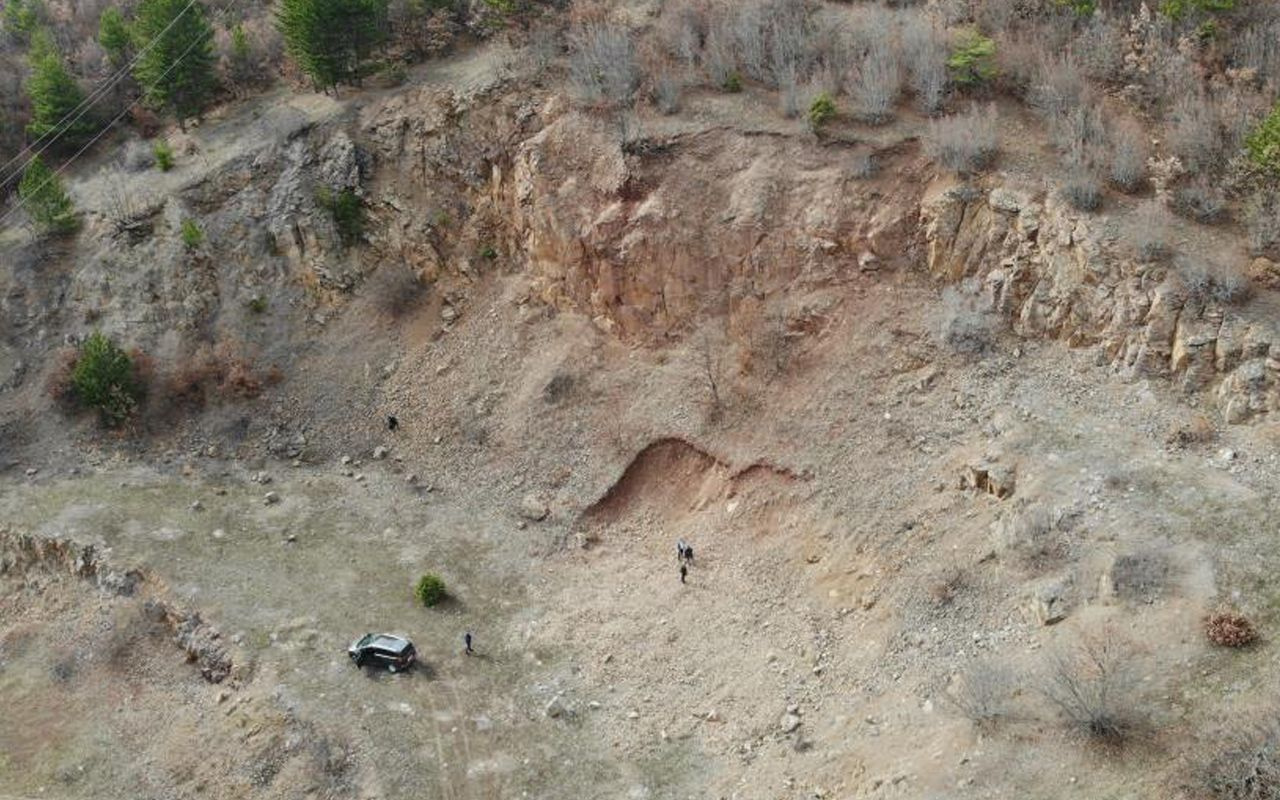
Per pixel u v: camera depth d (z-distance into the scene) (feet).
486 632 101.86
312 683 94.84
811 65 127.34
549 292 129.70
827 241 114.73
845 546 98.17
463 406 126.62
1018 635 81.61
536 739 89.66
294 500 120.67
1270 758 62.34
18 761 95.40
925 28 123.85
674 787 84.02
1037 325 104.37
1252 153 100.17
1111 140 108.58
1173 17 116.88
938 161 112.68
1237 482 85.92
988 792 68.95
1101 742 69.10
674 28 134.82
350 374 132.98
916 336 107.76
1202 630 74.08
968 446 98.53
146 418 131.54
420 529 115.75
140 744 94.99
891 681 85.05
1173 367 96.22
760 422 110.73
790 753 83.71
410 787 84.94
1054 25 122.83
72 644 106.01
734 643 96.02
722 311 119.44
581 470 116.67
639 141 124.16
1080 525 85.92
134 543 113.09
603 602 104.17
